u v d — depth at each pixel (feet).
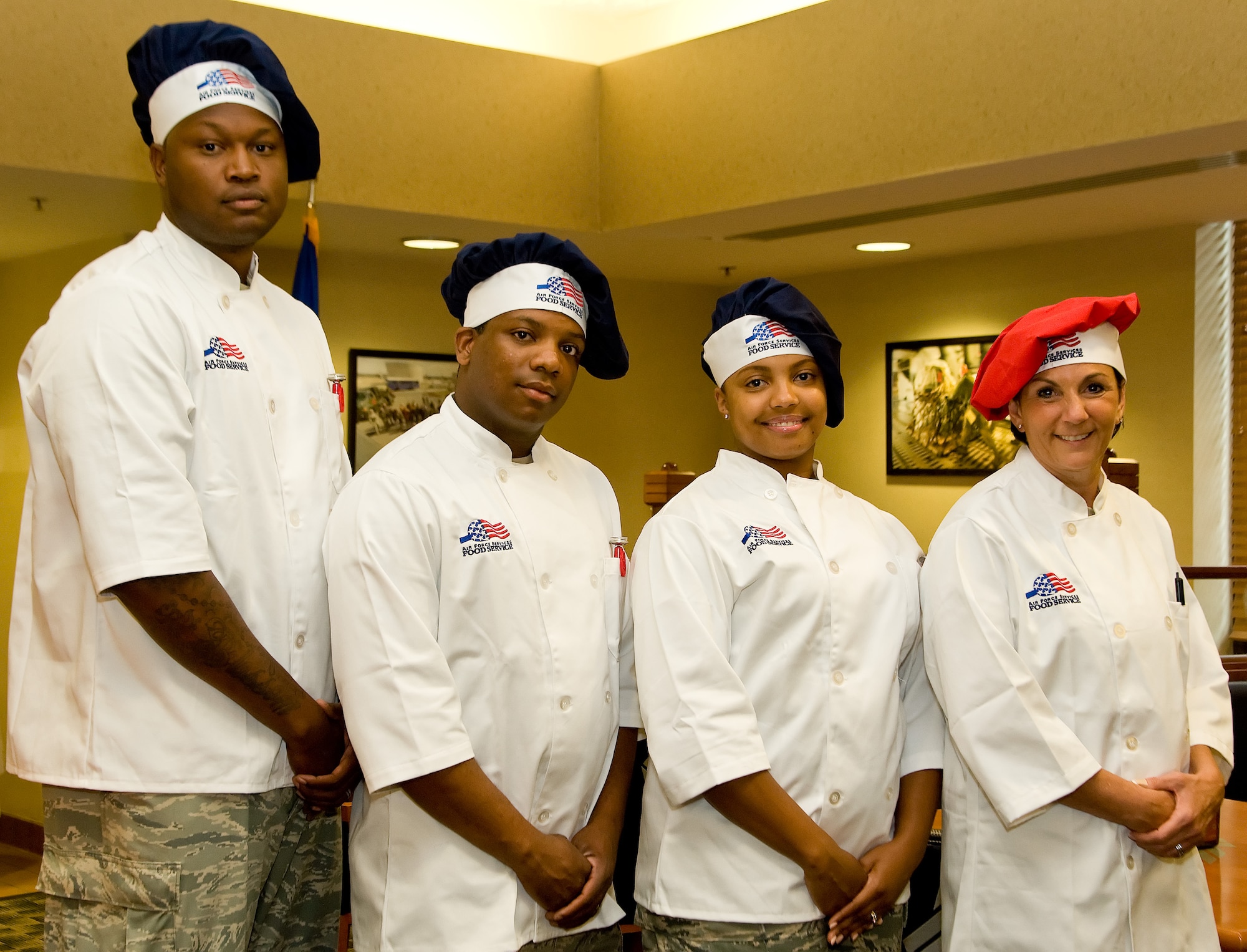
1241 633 15.56
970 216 14.16
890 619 5.78
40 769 5.09
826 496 6.01
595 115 14.56
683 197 13.94
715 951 5.34
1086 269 15.65
